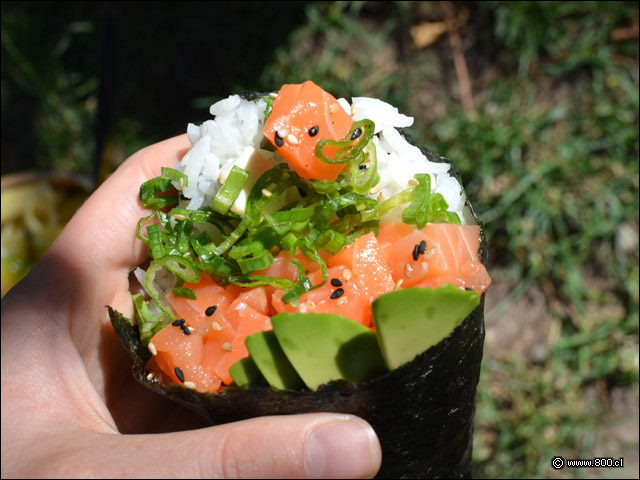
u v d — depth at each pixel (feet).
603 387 1.24
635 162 1.29
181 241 0.68
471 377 0.68
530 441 1.22
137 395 0.84
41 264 0.77
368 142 0.66
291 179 0.67
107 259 0.79
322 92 0.66
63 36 1.47
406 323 0.56
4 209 1.24
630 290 1.25
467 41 1.38
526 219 1.30
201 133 0.72
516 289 1.29
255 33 1.43
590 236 1.28
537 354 1.27
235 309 0.64
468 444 0.79
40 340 0.72
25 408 0.67
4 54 1.47
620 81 1.32
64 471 0.60
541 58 1.36
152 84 1.45
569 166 1.30
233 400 0.63
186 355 0.64
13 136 1.48
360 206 0.66
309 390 0.60
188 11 1.45
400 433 0.67
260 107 0.72
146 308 0.71
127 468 0.60
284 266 0.64
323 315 0.56
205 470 0.59
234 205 0.66
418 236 0.63
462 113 1.34
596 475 1.19
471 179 1.31
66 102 1.47
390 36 1.40
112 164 1.42
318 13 1.40
